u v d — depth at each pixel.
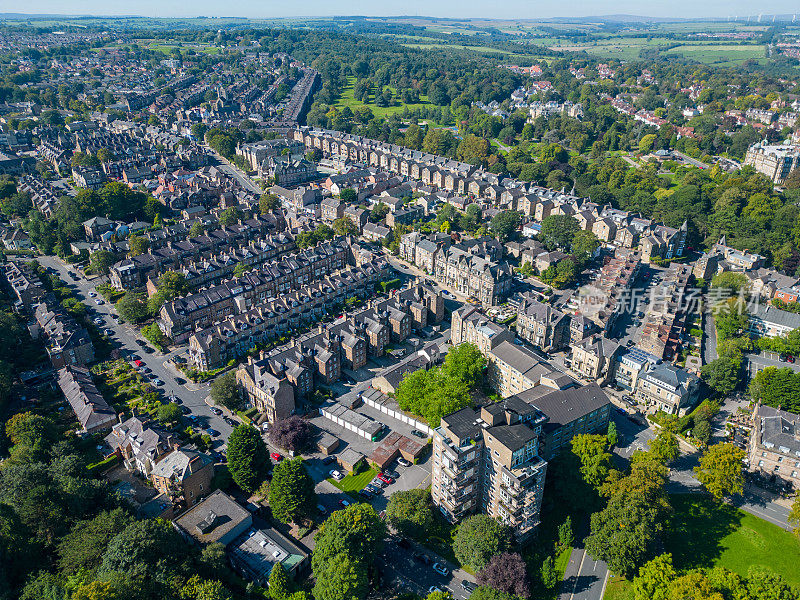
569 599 166.50
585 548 181.88
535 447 178.12
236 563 169.38
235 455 194.88
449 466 178.12
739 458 195.00
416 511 181.75
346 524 165.38
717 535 187.50
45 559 163.38
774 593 151.25
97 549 156.62
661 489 186.88
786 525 191.00
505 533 171.50
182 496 187.88
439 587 168.62
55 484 175.75
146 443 199.88
